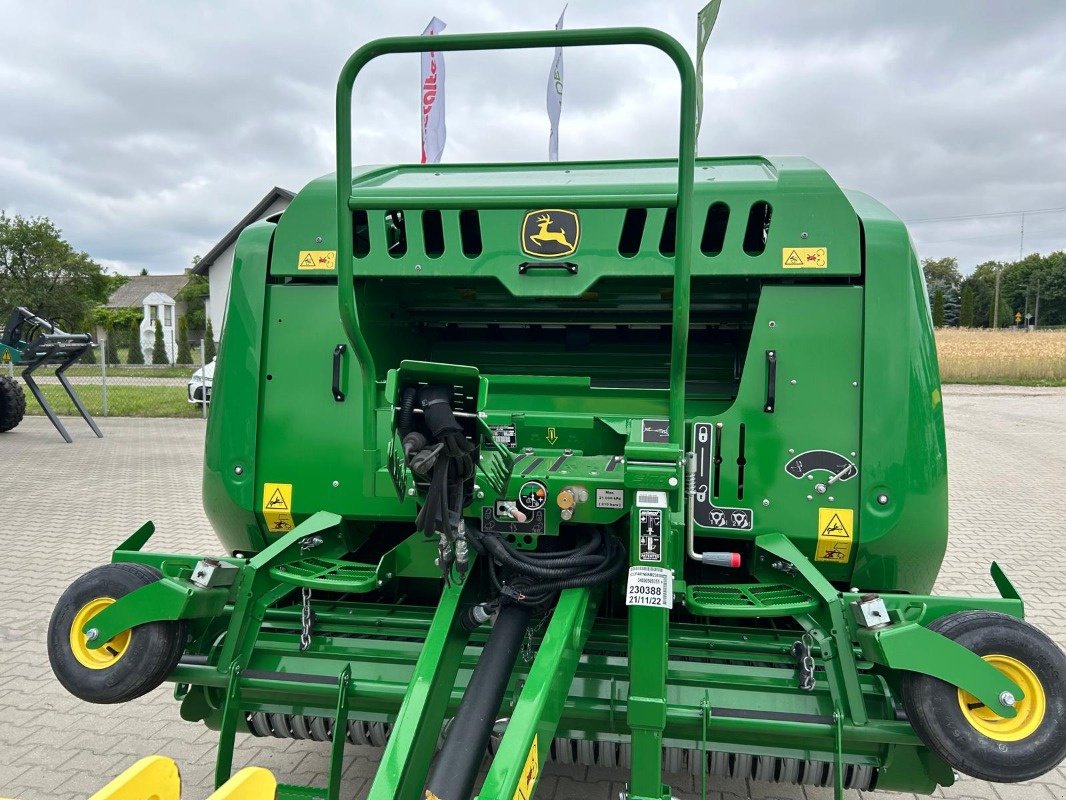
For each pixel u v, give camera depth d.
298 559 2.69
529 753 1.87
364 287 2.90
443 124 10.84
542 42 1.95
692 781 3.24
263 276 2.89
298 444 2.86
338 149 2.13
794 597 2.41
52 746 3.51
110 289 57.53
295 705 2.48
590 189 2.72
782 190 2.60
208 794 3.13
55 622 2.43
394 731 2.01
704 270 2.63
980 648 2.08
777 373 2.60
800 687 2.27
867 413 2.56
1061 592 6.00
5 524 7.69
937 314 78.38
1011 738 2.04
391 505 2.79
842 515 2.57
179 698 2.62
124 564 2.51
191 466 11.21
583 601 2.23
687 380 3.29
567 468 2.41
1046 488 10.34
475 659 2.52
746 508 2.62
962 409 19.62
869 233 2.59
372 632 2.63
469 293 3.10
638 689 2.07
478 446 2.16
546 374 3.43
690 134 1.95
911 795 3.21
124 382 24.53
